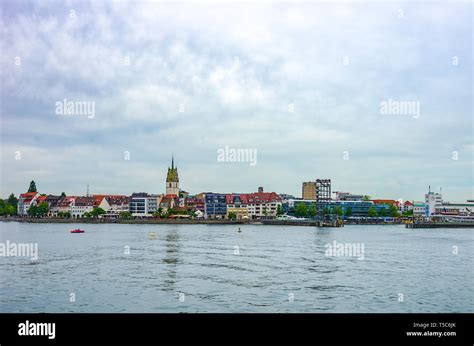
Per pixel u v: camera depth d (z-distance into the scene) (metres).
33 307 58.22
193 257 100.00
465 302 60.94
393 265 89.44
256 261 93.81
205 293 64.81
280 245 130.12
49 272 80.31
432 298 62.78
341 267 86.44
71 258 97.94
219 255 103.81
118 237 163.12
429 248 125.06
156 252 109.75
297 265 88.50
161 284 70.50
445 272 81.69
